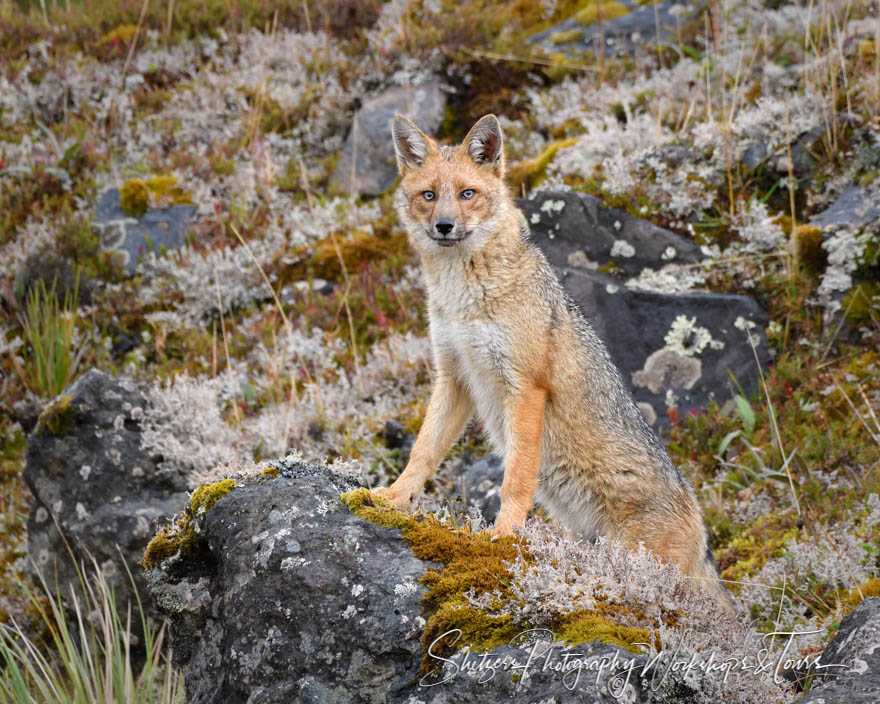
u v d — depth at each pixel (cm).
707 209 1288
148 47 1912
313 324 1364
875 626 564
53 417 1002
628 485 816
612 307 1191
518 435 786
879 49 1313
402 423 1151
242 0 1973
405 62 1706
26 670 910
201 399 1100
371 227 1495
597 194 1303
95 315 1409
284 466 714
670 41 1719
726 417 1102
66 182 1608
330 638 567
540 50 1748
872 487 936
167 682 761
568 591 546
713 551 952
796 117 1327
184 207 1535
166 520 961
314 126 1689
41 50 1881
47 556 1006
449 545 603
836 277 1161
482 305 803
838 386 1076
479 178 834
